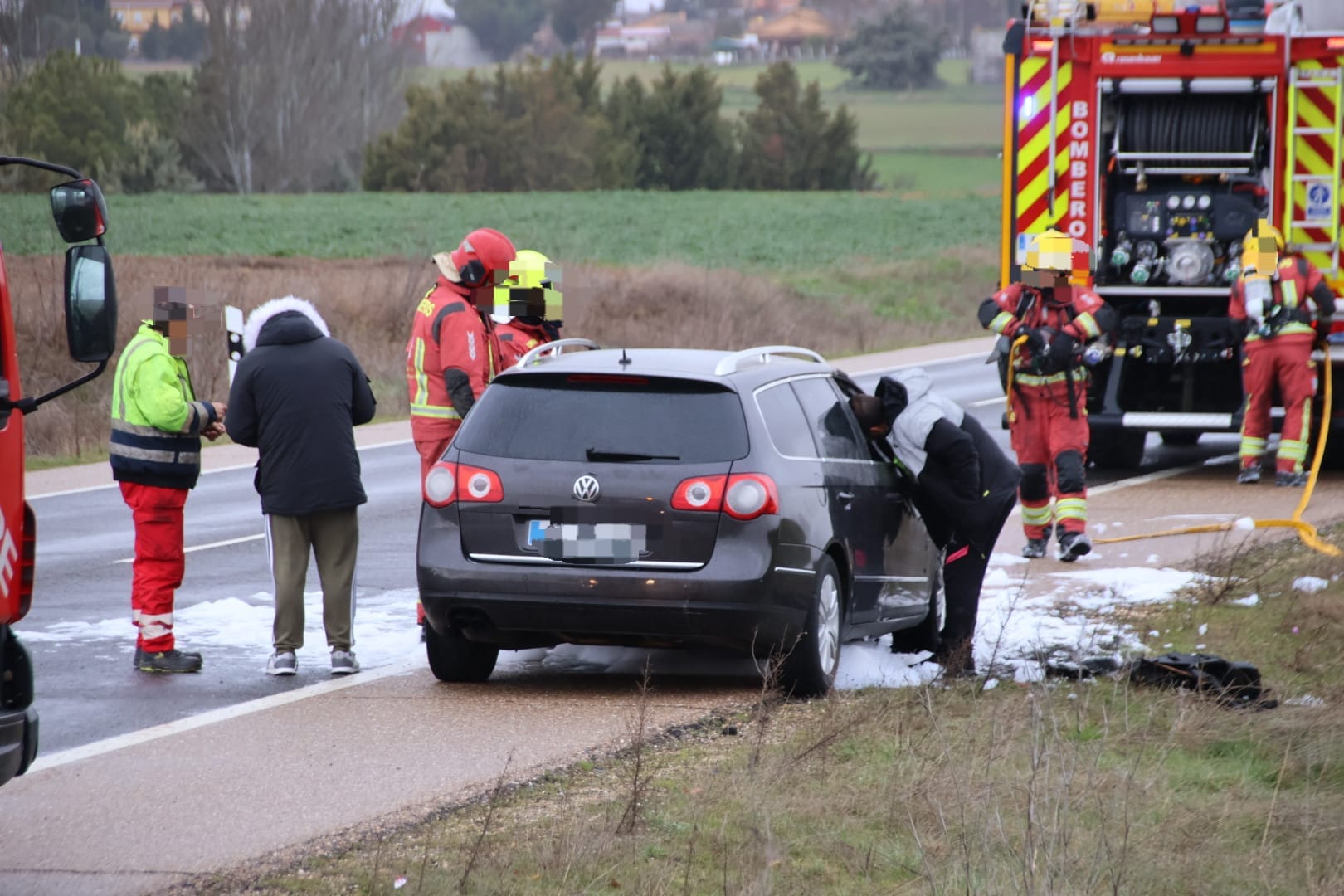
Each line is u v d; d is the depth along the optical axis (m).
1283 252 47.44
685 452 24.66
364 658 28.97
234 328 27.97
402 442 65.44
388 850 18.05
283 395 26.97
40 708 25.25
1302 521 40.75
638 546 24.50
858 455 27.95
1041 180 48.88
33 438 67.31
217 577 37.53
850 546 26.55
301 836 18.66
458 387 29.31
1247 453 48.16
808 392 27.33
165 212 199.88
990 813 18.52
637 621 24.44
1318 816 18.94
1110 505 45.03
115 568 38.84
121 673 27.80
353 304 98.12
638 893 16.42
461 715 24.48
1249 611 30.86
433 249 153.25
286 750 22.53
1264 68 47.28
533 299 31.38
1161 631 29.25
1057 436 37.16
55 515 47.88
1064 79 48.44
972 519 27.55
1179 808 19.20
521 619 24.88
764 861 17.19
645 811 18.88
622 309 108.06
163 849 18.27
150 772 21.45
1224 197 48.50
